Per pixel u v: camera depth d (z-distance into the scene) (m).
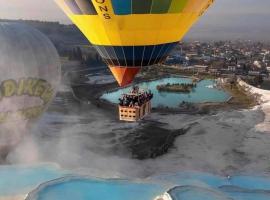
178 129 32.03
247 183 18.45
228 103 48.34
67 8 16.06
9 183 16.14
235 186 17.41
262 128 32.28
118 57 15.77
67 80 61.56
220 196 14.45
